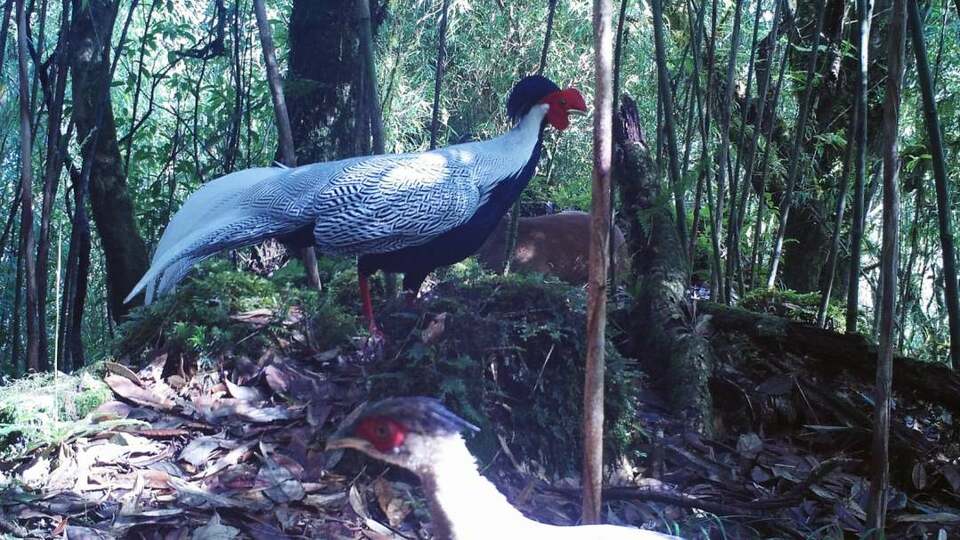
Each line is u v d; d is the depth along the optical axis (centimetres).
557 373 369
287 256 568
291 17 582
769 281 539
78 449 337
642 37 894
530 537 184
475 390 354
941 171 399
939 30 660
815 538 332
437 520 181
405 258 380
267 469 328
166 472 327
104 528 297
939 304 720
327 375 375
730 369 432
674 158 459
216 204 379
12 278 638
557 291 386
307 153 562
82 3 495
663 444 380
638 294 450
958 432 399
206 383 373
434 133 465
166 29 632
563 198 826
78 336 532
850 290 446
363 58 468
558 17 1059
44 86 487
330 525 308
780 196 718
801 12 708
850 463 387
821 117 705
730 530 335
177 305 402
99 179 516
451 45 1109
